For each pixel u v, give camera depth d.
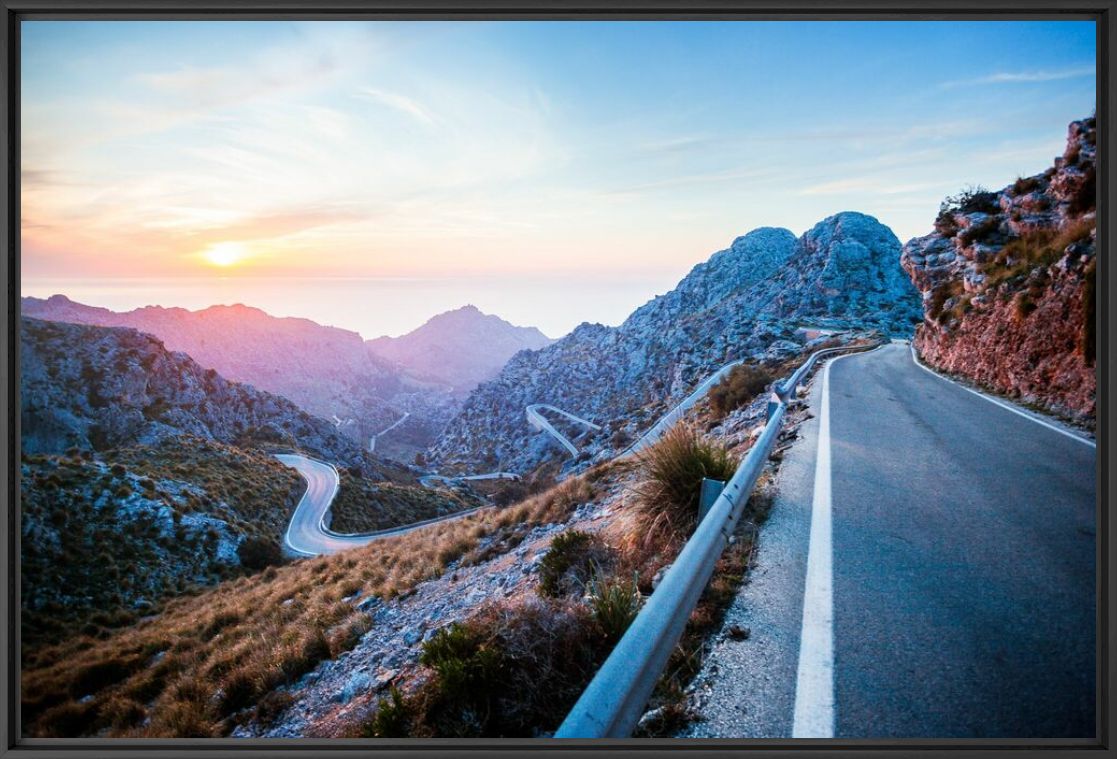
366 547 19.62
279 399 143.25
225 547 38.47
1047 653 3.04
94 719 8.77
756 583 3.92
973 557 4.20
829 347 34.00
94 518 34.06
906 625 3.34
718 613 3.58
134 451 63.56
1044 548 4.31
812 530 4.84
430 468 182.50
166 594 29.86
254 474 72.38
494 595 6.60
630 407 146.12
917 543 4.49
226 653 9.48
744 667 3.04
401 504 87.88
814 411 11.23
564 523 9.46
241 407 129.38
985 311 13.81
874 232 106.44
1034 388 10.45
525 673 3.33
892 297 90.06
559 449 124.25
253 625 11.73
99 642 16.45
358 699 5.40
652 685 2.47
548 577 5.21
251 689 7.20
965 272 16.61
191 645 12.29
